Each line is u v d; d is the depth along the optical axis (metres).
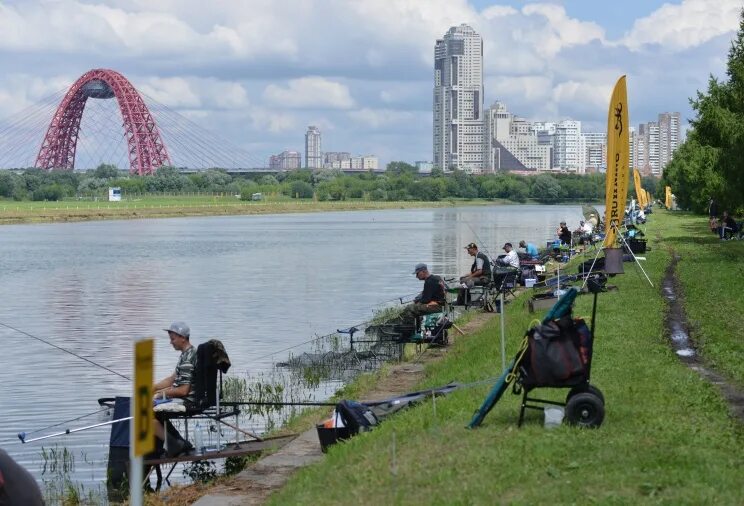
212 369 15.52
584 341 12.09
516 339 21.02
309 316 37.19
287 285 50.59
